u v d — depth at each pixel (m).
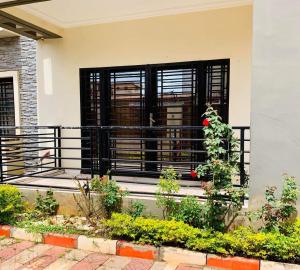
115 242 2.93
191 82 4.48
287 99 2.73
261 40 2.77
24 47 5.45
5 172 4.80
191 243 2.75
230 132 2.96
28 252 2.95
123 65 4.79
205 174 3.11
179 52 4.49
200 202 3.20
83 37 4.97
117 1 4.02
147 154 4.76
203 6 4.23
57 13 4.42
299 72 2.69
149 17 4.59
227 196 2.89
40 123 5.31
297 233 2.62
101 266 2.67
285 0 2.69
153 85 4.68
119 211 3.40
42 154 5.33
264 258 2.59
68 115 5.14
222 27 4.27
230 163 2.94
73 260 2.79
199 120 4.46
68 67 5.09
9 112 5.82
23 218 3.60
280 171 2.78
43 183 4.25
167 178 3.27
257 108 2.81
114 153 4.93
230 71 4.26
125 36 4.75
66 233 3.15
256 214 2.75
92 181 3.45
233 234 2.80
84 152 5.08
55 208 3.76
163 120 4.67
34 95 5.44
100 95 4.97
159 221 2.97
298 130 2.71
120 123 4.91
